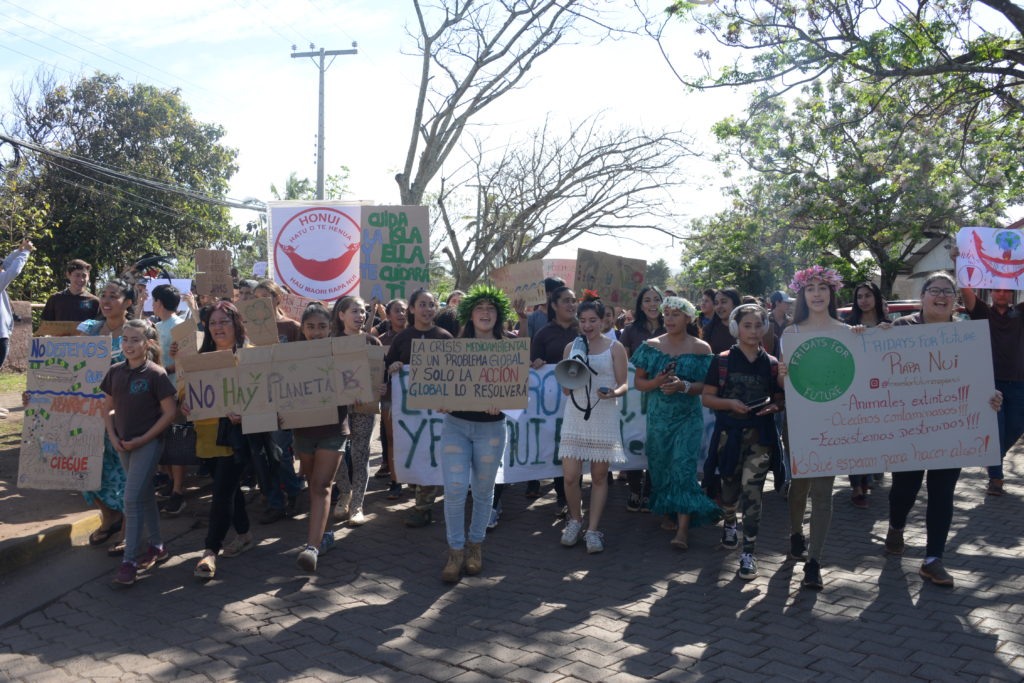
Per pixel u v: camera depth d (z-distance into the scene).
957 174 21.34
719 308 7.44
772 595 5.02
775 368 5.36
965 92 13.12
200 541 6.23
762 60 12.06
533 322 9.34
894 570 5.43
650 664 4.08
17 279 20.44
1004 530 6.32
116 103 33.97
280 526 6.65
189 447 5.90
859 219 24.58
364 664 4.16
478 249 14.61
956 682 3.81
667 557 5.86
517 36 13.64
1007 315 7.28
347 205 9.47
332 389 5.49
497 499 6.69
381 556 5.91
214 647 4.38
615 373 6.00
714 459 5.54
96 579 5.43
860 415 5.11
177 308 7.14
